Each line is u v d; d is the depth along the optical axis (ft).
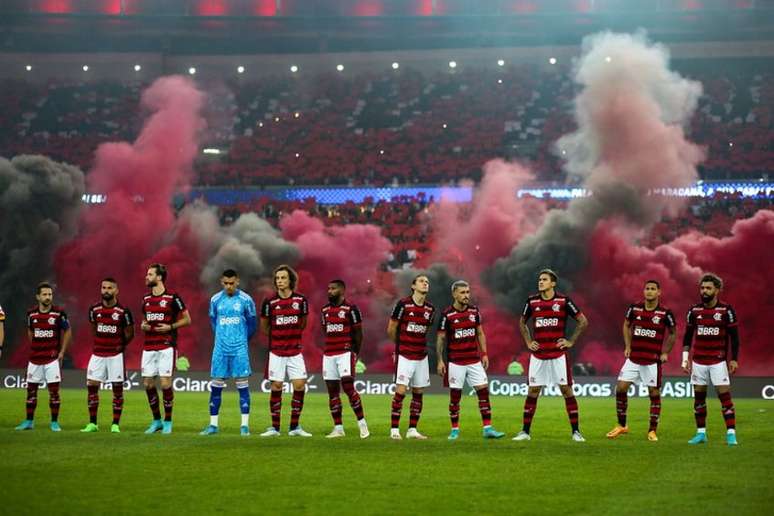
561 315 42.86
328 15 152.66
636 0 146.72
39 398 69.51
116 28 153.89
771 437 44.83
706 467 33.30
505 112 152.05
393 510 25.72
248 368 44.01
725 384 41.29
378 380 83.25
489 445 39.17
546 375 42.75
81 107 153.79
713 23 148.25
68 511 25.07
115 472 31.17
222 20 152.56
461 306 43.32
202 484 29.17
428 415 58.13
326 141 147.13
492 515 25.22
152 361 44.68
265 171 138.51
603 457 35.63
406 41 162.20
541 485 29.50
